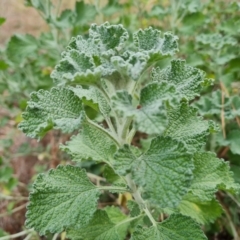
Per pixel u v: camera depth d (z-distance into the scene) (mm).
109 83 172
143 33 180
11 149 440
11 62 404
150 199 147
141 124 139
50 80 383
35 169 381
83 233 193
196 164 193
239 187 187
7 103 441
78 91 178
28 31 625
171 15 392
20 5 614
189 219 177
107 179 212
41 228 166
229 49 349
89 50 177
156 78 182
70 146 196
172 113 186
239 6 367
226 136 288
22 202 377
